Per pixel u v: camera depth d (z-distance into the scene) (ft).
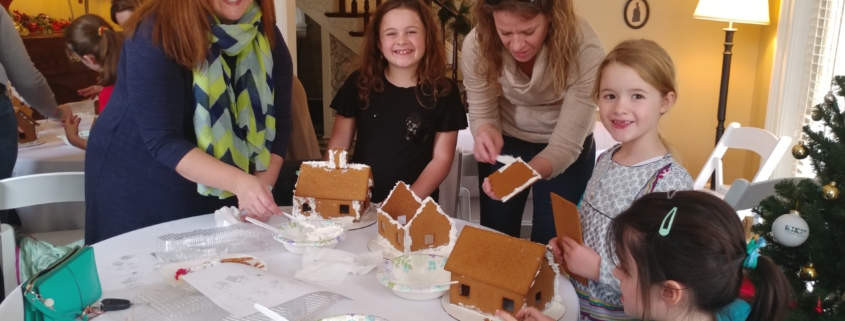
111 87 9.27
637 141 4.81
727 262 3.15
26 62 7.66
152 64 4.82
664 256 3.20
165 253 4.49
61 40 14.93
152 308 3.66
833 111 4.79
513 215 6.95
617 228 3.48
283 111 6.02
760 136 8.75
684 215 3.23
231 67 5.41
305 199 5.32
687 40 13.75
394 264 4.17
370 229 5.21
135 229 5.45
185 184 5.40
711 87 13.91
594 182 5.08
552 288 3.86
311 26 20.18
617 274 3.63
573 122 5.86
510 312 3.71
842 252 4.47
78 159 7.77
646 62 4.53
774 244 4.82
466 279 3.76
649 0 13.67
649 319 3.37
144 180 5.33
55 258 5.97
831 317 4.41
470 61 6.38
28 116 8.68
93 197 5.52
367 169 5.38
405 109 6.72
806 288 4.69
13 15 14.19
